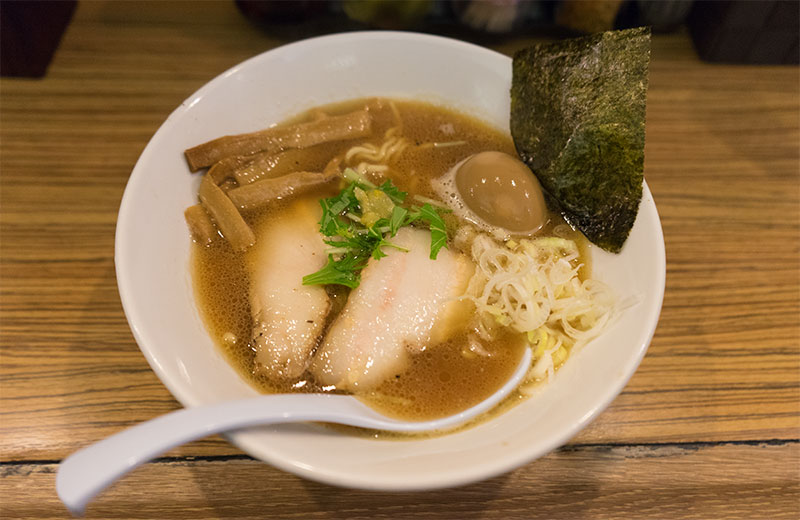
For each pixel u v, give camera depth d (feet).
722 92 1.29
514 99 1.04
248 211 0.98
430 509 0.85
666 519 0.87
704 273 1.07
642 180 0.90
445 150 1.07
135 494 0.84
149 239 0.86
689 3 1.27
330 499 0.85
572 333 0.87
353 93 1.10
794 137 1.24
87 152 1.14
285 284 0.91
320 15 1.32
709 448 0.91
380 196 0.97
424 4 1.24
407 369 0.86
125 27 1.31
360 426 0.76
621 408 0.94
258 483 0.86
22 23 1.15
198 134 0.97
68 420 0.90
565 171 0.97
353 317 0.89
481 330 0.90
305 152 1.05
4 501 0.84
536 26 1.33
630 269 0.89
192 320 0.86
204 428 0.66
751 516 0.87
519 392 0.84
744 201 1.15
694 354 0.99
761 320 1.03
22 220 1.06
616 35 0.91
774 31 1.27
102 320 0.98
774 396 0.96
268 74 1.03
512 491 0.87
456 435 0.78
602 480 0.88
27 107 1.19
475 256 0.95
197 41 1.31
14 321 0.97
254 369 0.85
